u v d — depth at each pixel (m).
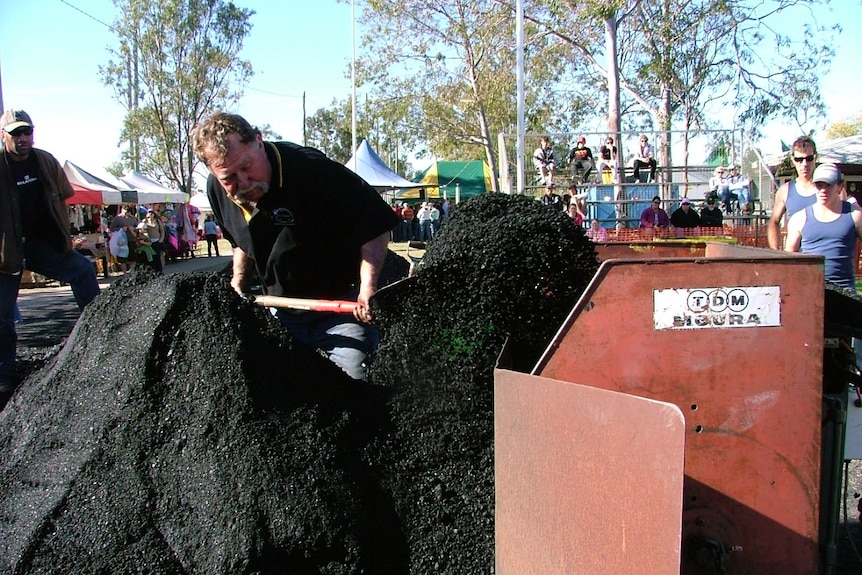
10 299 4.84
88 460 2.37
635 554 1.76
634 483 1.75
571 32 23.34
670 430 1.67
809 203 4.98
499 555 2.23
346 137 62.47
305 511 2.23
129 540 2.27
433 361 2.47
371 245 2.99
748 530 2.09
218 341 2.47
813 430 2.07
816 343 2.06
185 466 2.34
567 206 15.19
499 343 2.42
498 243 2.41
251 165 2.77
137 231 18.78
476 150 47.97
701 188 18.02
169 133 43.25
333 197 2.94
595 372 2.06
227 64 42.59
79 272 5.30
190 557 2.24
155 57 41.84
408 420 2.50
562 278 2.44
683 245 3.53
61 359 2.73
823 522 2.36
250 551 2.16
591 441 1.86
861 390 2.56
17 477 2.46
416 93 32.47
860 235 4.54
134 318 2.61
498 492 2.21
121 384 2.47
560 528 1.96
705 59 21.86
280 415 2.40
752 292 2.04
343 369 2.96
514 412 2.11
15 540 2.30
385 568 2.34
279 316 3.26
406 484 2.44
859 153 18.55
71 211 20.36
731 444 2.07
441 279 2.44
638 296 2.04
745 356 2.05
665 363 2.05
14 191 4.88
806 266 2.04
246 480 2.26
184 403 2.42
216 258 26.14
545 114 30.75
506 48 29.28
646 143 17.62
